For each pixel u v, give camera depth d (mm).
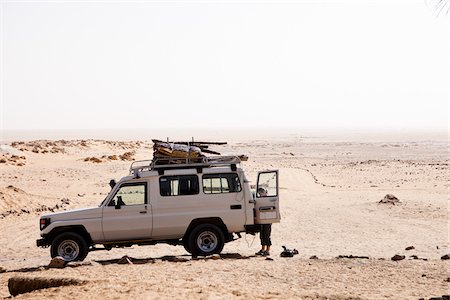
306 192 41344
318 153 111312
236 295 9297
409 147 141125
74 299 8938
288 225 24891
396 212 29109
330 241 20453
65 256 14539
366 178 54125
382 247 18719
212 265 13242
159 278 11133
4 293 10875
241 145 153875
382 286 10898
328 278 11727
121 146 100500
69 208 30875
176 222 14945
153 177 14992
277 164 74188
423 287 10820
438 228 23875
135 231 14812
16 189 33125
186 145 15680
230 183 15266
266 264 13516
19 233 22562
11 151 71375
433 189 42875
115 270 12438
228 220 15133
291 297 9273
